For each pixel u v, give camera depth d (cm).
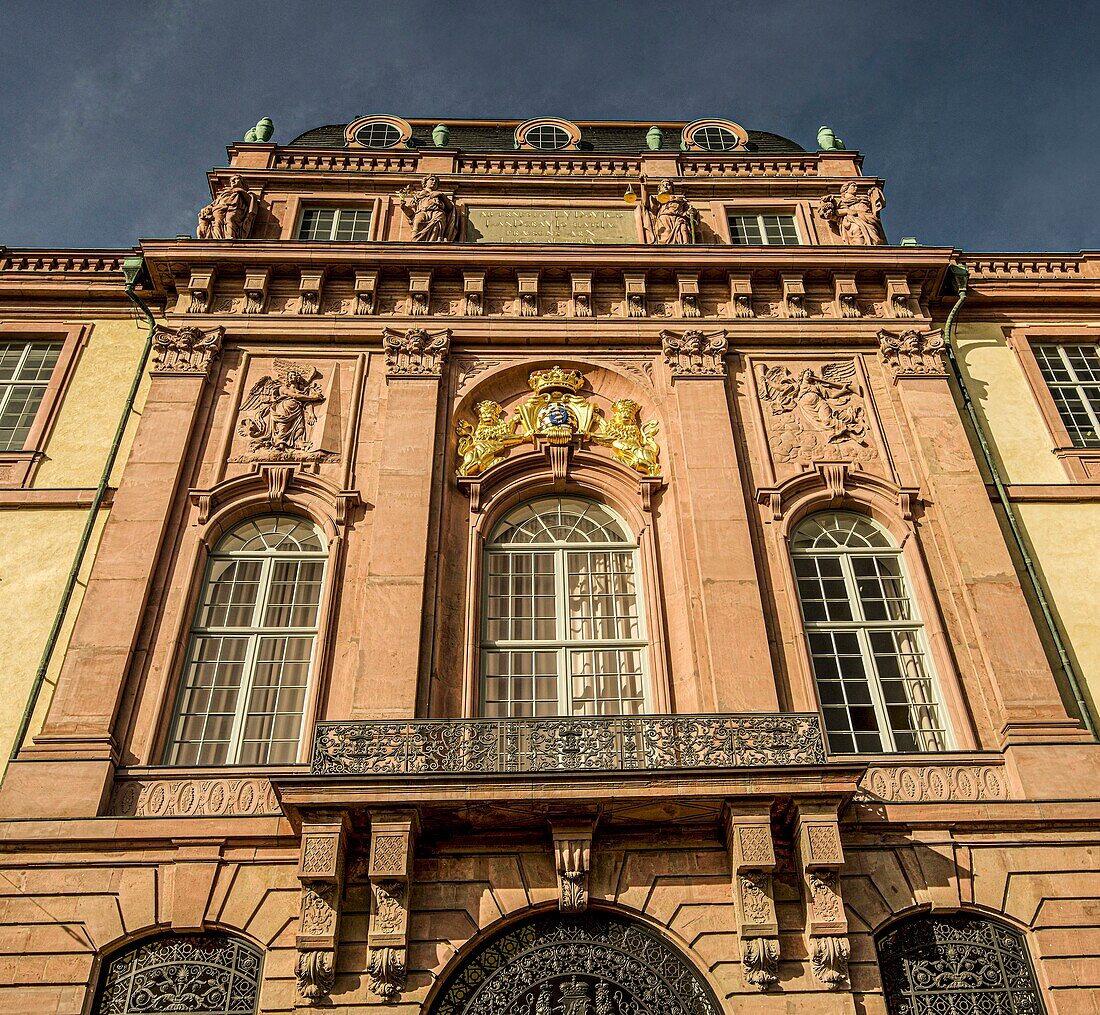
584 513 1775
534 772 1273
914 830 1372
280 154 2286
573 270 1994
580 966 1273
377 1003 1222
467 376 1881
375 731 1351
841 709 1553
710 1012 1241
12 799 1359
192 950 1293
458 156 2291
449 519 1711
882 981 1279
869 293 2017
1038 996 1279
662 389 1873
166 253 1953
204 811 1382
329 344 1920
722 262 1992
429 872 1316
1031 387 1972
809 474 1761
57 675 1536
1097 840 1377
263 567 1672
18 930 1274
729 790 1280
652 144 2388
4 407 1925
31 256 2088
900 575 1692
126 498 1677
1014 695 1510
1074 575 1697
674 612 1623
